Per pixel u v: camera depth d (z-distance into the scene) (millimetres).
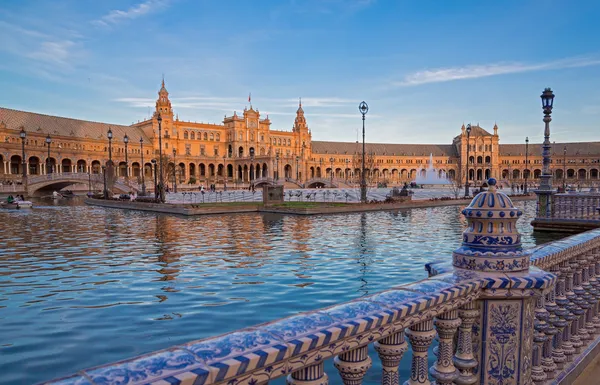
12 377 6152
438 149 161375
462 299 2859
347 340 2166
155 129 120312
